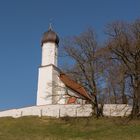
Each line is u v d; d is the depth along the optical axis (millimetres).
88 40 70000
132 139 52438
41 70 86875
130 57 65938
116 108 68938
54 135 58500
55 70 86562
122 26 68312
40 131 61875
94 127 62281
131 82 65625
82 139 54031
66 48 70438
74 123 65812
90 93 68812
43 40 90688
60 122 67625
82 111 70562
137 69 64938
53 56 89250
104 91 68375
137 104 64875
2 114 76000
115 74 66938
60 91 82625
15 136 56312
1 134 58219
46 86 84562
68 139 53906
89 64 68875
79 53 69562
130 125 60906
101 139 53719
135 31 68000
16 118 72875
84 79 68812
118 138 53594
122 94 68062
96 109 68375
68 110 71375
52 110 72062
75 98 78125
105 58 68125
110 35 68562
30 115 73250
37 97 84375
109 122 64375
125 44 66375
